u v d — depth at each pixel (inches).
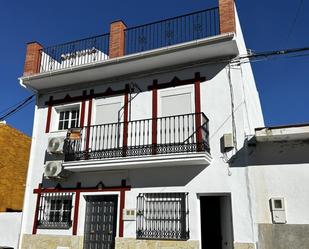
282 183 360.8
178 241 383.6
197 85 431.2
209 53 422.3
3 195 580.1
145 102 455.8
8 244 476.7
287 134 348.5
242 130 392.5
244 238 358.3
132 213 415.2
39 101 533.3
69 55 539.2
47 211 472.7
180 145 406.3
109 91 486.0
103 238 433.1
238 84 410.3
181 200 400.2
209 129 409.7
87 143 467.8
